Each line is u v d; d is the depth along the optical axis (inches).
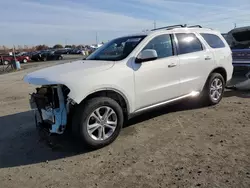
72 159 149.1
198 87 223.1
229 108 231.1
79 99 148.4
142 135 177.8
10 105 298.7
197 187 113.7
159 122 202.2
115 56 184.4
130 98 174.4
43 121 169.8
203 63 223.0
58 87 152.3
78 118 151.0
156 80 187.8
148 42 188.2
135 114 182.4
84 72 157.1
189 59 210.4
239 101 255.1
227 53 249.4
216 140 162.1
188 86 213.0
